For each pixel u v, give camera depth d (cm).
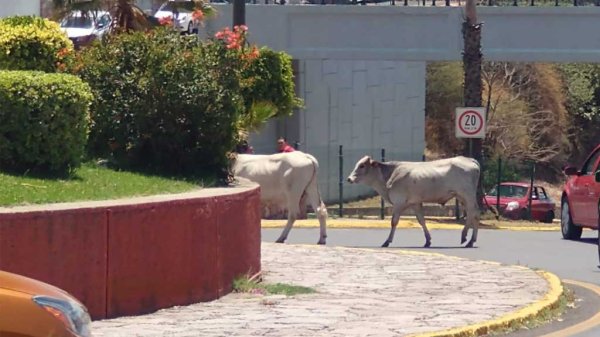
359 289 1529
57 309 790
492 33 3431
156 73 1661
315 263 1822
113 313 1246
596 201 2348
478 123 2997
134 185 1457
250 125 2889
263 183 2150
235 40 1742
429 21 3456
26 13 2739
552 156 5603
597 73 5884
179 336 1145
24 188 1292
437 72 5588
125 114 1673
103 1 3103
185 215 1339
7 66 1834
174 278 1328
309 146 3972
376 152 4394
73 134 1429
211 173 1697
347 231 2705
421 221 2316
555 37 3412
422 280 1628
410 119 4694
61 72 1752
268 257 1903
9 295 777
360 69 4306
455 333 1186
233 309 1328
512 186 4034
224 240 1435
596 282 1738
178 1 3266
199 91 1656
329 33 3503
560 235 2684
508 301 1427
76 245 1201
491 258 2080
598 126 5888
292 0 3881
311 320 1259
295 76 3878
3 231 1138
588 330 1291
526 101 5612
